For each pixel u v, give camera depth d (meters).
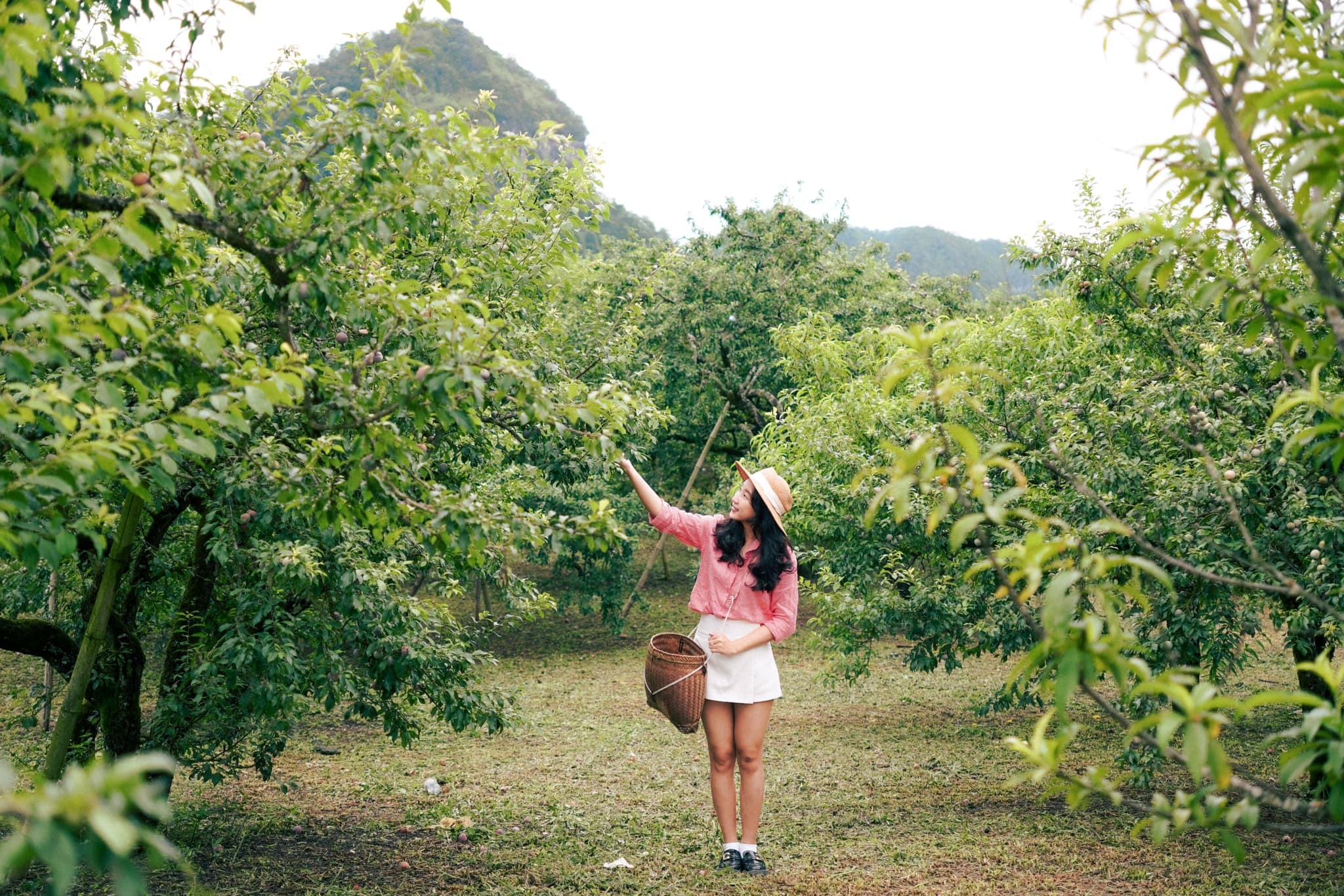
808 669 14.92
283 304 3.44
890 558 8.00
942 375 2.09
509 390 3.39
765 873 5.40
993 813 6.96
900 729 10.66
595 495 17.69
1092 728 10.25
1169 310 6.61
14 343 2.51
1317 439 4.57
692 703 5.19
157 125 3.45
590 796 7.72
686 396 20.22
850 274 19.94
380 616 5.87
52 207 2.78
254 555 5.44
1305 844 6.02
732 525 5.40
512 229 6.31
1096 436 5.94
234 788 8.00
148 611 7.21
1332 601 4.82
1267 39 1.69
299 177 3.49
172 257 3.23
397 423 4.34
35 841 1.23
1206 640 5.80
